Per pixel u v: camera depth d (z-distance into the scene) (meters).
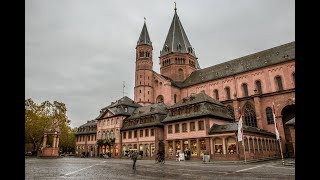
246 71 63.62
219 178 16.14
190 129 46.88
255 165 29.41
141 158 54.78
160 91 77.06
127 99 73.00
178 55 86.06
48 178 15.55
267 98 56.41
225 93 67.12
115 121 68.00
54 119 67.44
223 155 40.72
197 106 47.16
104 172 20.64
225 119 48.50
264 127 55.50
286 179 15.28
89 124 85.94
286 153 49.41
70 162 37.62
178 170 23.02
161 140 55.41
